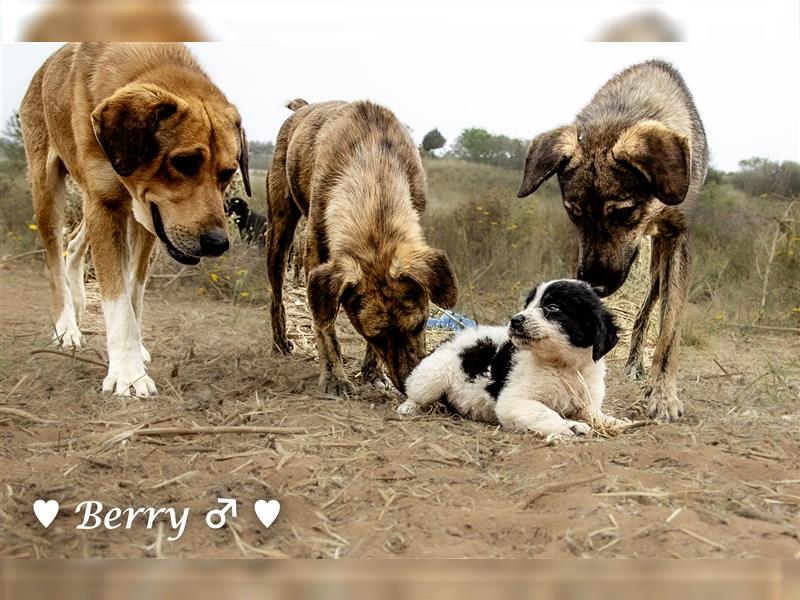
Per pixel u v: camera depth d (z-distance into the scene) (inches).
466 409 82.6
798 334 131.6
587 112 93.2
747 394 92.0
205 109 85.2
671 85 93.7
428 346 109.0
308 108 102.3
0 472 67.8
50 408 81.3
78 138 86.9
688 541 60.2
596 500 64.6
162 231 85.6
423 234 89.0
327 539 60.8
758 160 223.9
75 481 67.0
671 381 85.3
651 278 100.1
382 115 92.5
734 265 161.2
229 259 143.3
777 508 65.2
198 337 112.3
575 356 78.0
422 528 61.8
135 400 83.7
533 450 72.7
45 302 130.9
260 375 93.6
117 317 86.7
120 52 88.1
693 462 71.2
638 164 84.5
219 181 85.8
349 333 118.3
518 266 156.9
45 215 100.9
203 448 72.7
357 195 86.2
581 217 87.6
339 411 81.4
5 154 231.8
